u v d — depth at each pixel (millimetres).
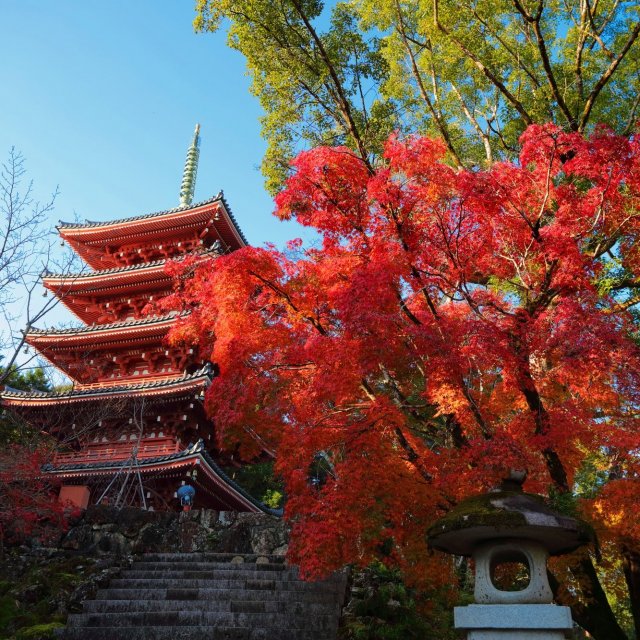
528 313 9758
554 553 7285
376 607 13250
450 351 8984
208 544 19125
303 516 9125
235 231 31688
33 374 34094
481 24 16453
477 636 6227
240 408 10188
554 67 16422
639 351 8273
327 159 10875
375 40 15875
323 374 9305
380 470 8711
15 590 14430
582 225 10234
